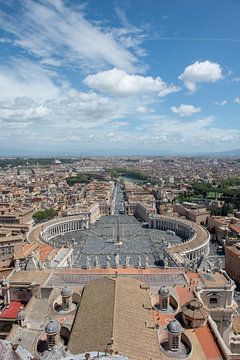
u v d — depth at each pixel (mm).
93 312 77625
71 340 69688
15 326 84375
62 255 168625
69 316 89062
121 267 126312
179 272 118438
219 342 75562
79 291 99375
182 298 97312
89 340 66812
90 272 119312
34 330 82562
